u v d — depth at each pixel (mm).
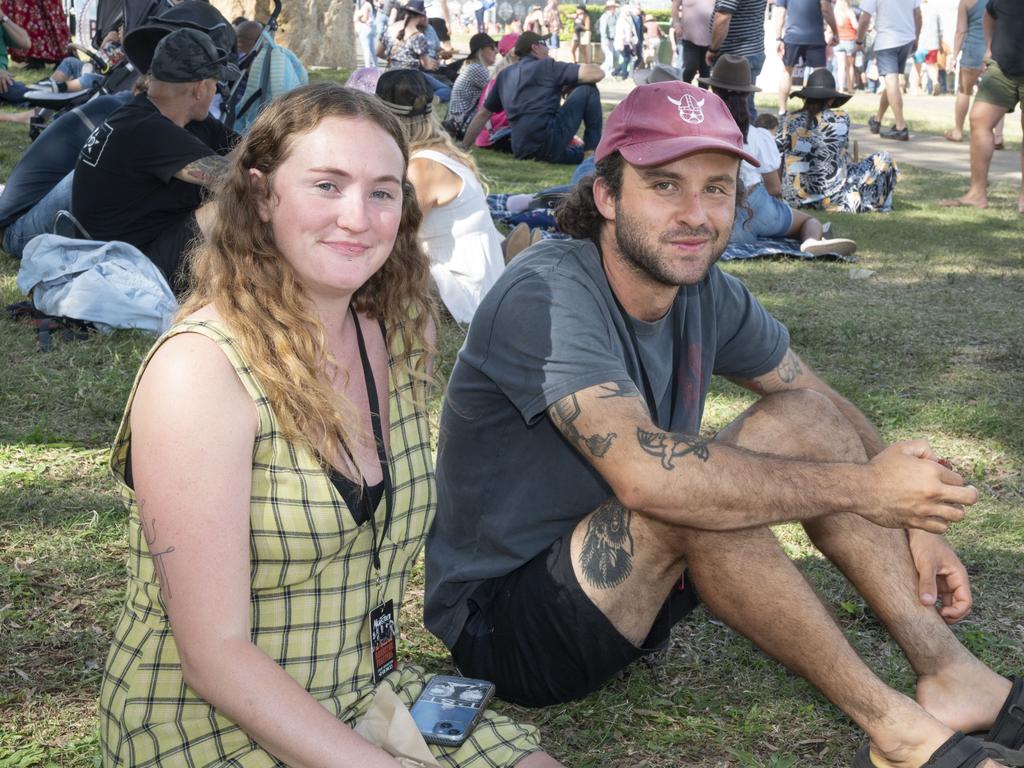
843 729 2629
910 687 2785
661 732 2605
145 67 6883
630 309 2539
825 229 8281
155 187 5391
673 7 12250
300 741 1761
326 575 1920
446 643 2646
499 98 12562
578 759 2508
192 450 1750
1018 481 4113
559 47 32750
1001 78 10031
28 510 3500
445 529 2643
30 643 2797
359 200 1851
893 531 2471
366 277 1896
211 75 5465
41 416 4293
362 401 2021
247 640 1793
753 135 8102
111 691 1914
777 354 2902
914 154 13945
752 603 2277
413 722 1961
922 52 23891
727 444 2316
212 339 1794
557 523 2502
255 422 1804
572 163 12289
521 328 2410
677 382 2660
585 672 2479
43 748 2410
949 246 8422
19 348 5004
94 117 6578
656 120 2402
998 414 4754
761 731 2607
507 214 8062
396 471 2037
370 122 1877
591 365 2369
